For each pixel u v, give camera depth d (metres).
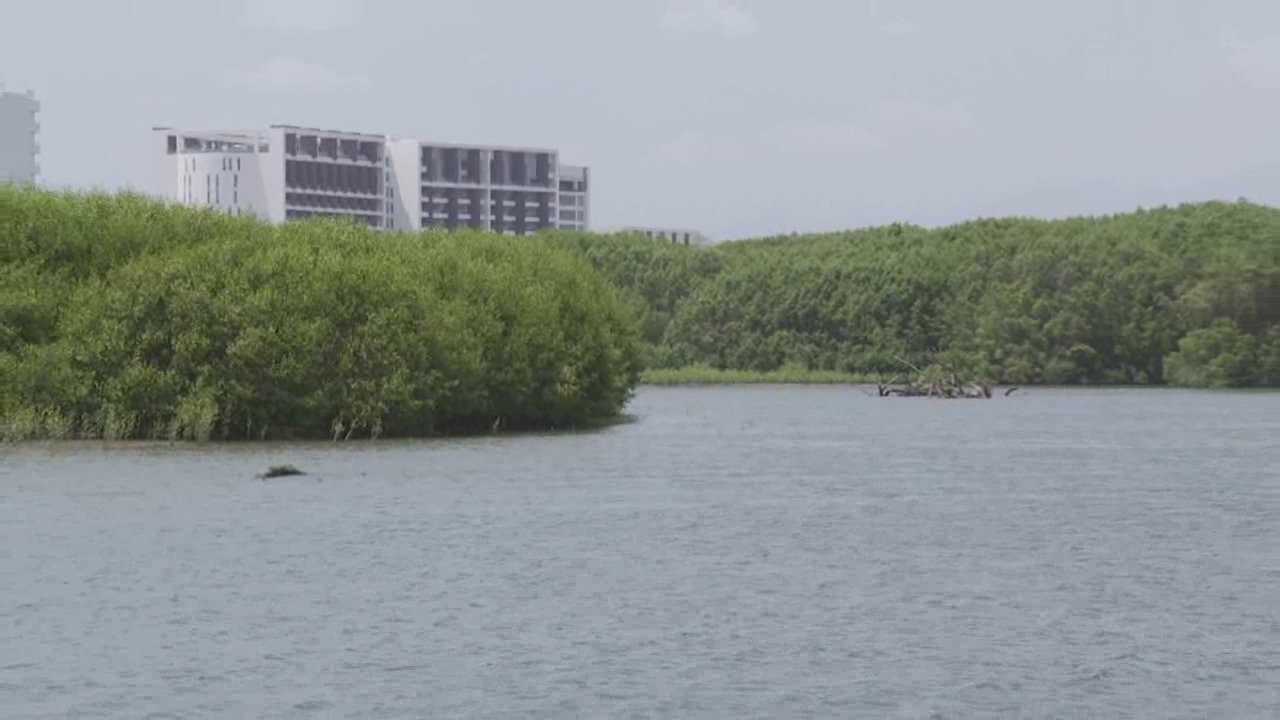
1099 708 44.53
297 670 48.34
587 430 154.12
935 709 44.44
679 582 63.22
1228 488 101.19
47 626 54.16
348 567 66.31
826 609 57.69
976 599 59.78
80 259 131.38
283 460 110.88
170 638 52.41
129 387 123.12
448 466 109.62
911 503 91.25
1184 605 58.72
